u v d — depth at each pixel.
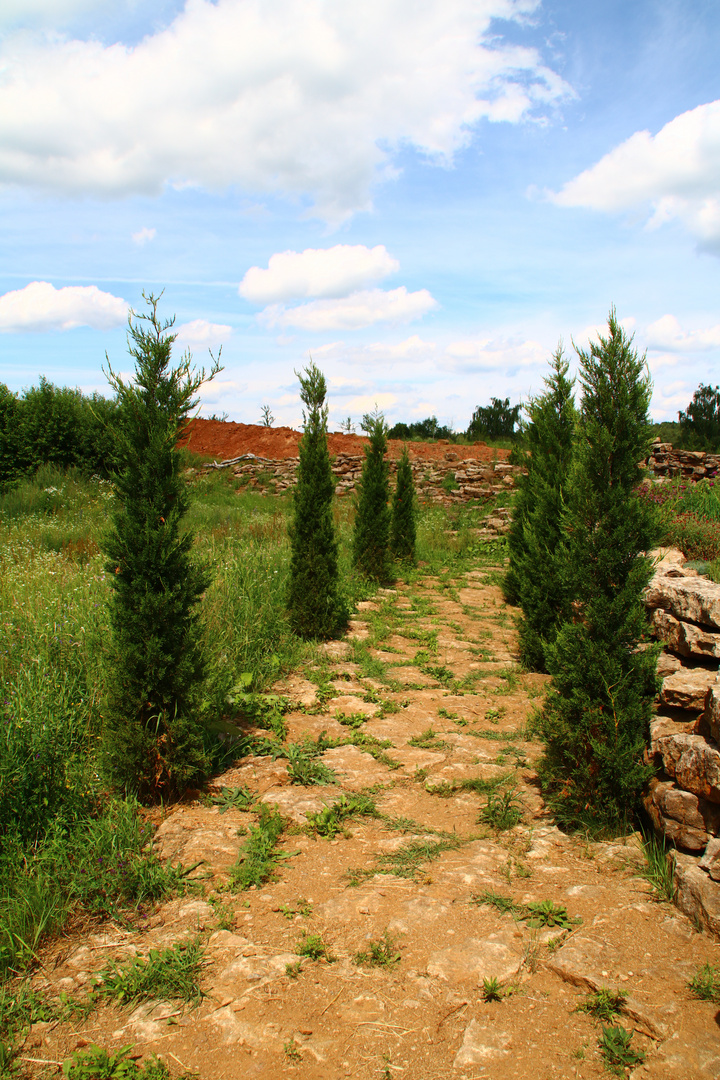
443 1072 2.17
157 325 4.32
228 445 26.47
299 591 8.23
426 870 3.45
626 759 3.80
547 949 2.77
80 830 3.62
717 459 17.55
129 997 2.53
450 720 5.91
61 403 19.95
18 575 8.41
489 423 32.06
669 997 2.45
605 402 4.19
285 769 4.77
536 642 7.43
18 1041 2.32
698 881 2.96
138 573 4.24
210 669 5.54
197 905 3.13
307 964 2.70
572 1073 2.15
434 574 13.50
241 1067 2.20
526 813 4.14
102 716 4.30
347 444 25.36
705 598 4.66
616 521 4.12
